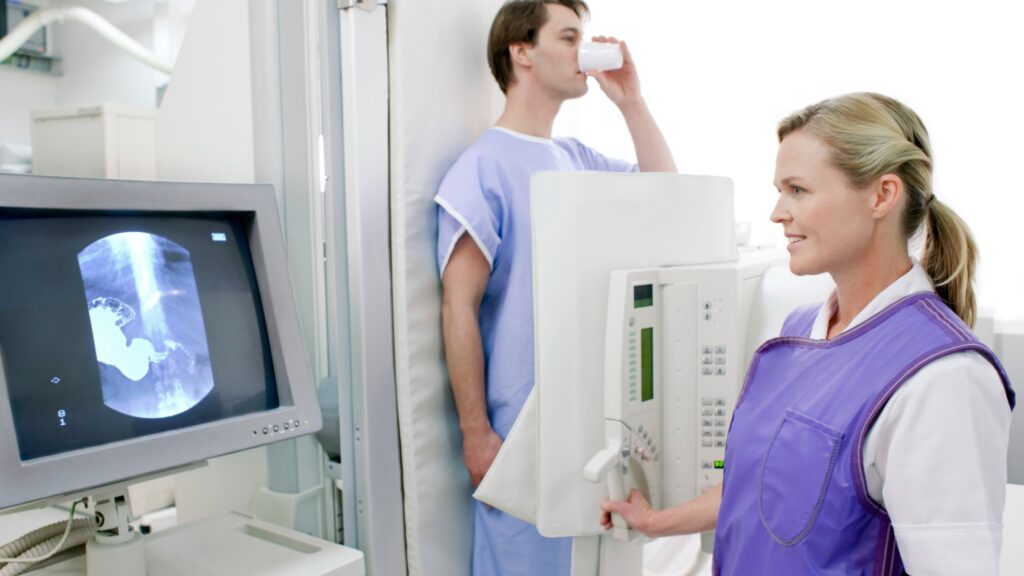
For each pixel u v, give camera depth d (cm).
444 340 142
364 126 128
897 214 87
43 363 86
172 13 154
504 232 144
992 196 221
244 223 106
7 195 83
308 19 128
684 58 254
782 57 242
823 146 87
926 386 78
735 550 97
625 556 123
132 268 94
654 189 120
